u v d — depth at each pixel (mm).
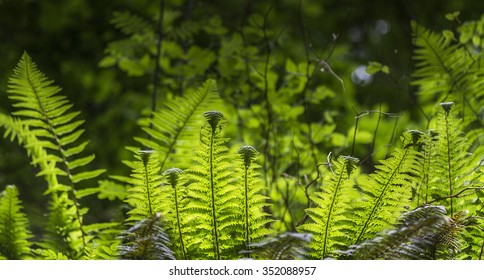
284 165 6789
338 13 13078
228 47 7715
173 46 8227
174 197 5215
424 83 6750
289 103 7566
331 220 5203
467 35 6996
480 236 5305
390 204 5230
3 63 11383
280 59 8328
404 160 5199
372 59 11586
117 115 11250
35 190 9711
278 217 6348
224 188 5219
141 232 5074
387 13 11875
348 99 8883
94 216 8531
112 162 10648
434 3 11008
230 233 5320
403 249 5047
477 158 5621
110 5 11938
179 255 5262
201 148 5215
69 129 5750
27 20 12102
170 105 6008
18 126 5754
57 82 11680
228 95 7496
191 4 10086
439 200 5387
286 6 12656
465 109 6551
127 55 8477
